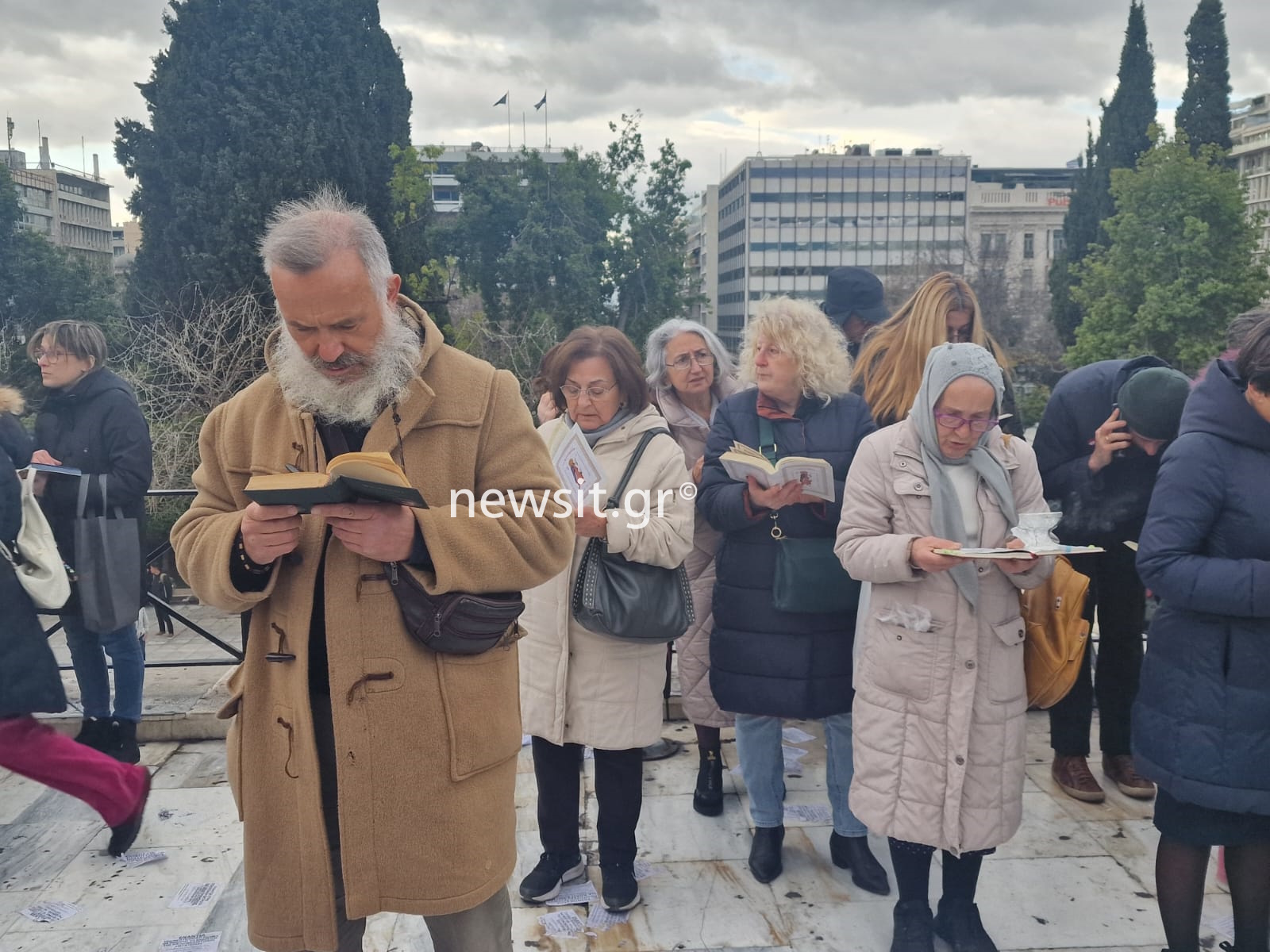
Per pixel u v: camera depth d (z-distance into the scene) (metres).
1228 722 2.07
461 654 1.66
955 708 2.35
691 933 2.63
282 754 1.67
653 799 3.47
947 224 108.62
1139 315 40.84
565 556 1.75
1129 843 3.10
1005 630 2.39
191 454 15.81
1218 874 2.89
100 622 3.42
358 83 23.84
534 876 2.79
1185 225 40.03
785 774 3.70
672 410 3.63
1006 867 2.96
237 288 19.62
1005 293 52.50
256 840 1.70
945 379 2.32
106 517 3.43
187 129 21.41
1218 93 44.75
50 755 2.63
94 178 103.38
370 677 1.60
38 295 29.17
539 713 2.71
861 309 4.30
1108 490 3.22
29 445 3.54
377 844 1.63
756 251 109.69
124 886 2.86
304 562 1.62
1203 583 2.03
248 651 1.71
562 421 2.80
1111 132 46.41
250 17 22.06
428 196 27.92
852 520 2.48
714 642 2.92
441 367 1.69
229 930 2.63
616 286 48.38
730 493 2.82
